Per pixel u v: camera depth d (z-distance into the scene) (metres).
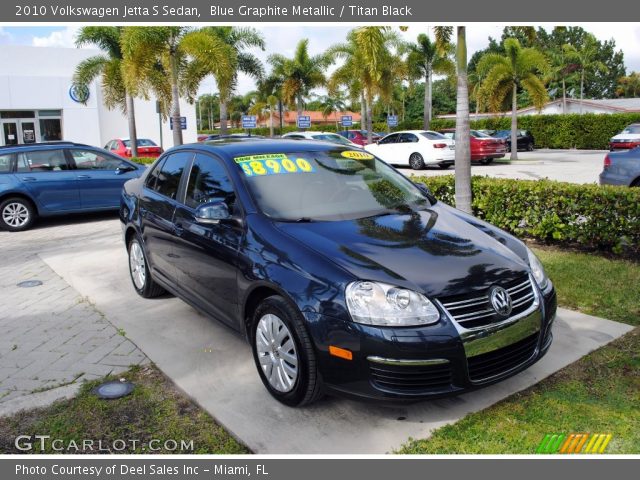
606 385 3.65
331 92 28.97
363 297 3.10
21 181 9.91
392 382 3.05
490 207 7.64
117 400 3.68
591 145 32.94
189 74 17.55
